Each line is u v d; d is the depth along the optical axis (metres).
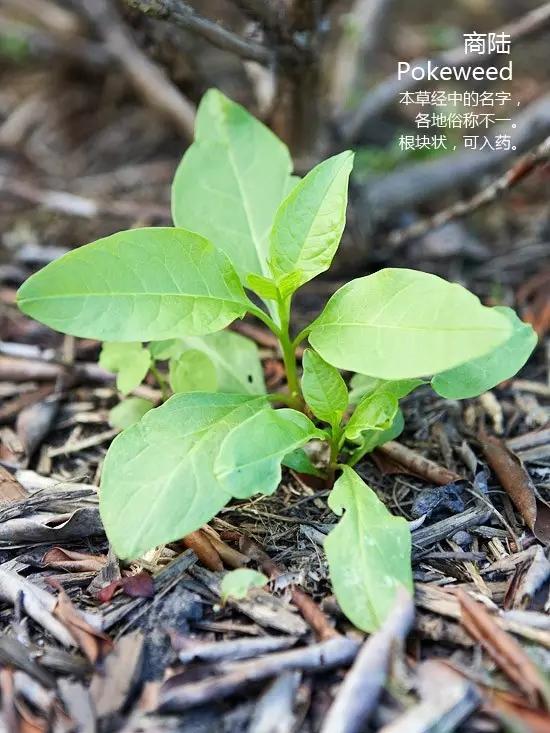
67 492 0.26
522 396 0.31
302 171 0.37
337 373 0.23
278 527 0.25
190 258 0.23
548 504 0.25
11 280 0.39
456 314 0.20
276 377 0.32
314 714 0.19
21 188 0.45
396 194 0.42
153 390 0.32
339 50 0.46
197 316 0.23
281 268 0.24
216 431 0.23
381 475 0.27
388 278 0.22
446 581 0.23
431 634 0.21
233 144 0.29
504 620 0.21
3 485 0.27
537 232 0.42
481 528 0.25
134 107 0.53
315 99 0.35
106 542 0.25
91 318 0.21
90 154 0.49
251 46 0.31
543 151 0.30
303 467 0.25
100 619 0.21
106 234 0.42
